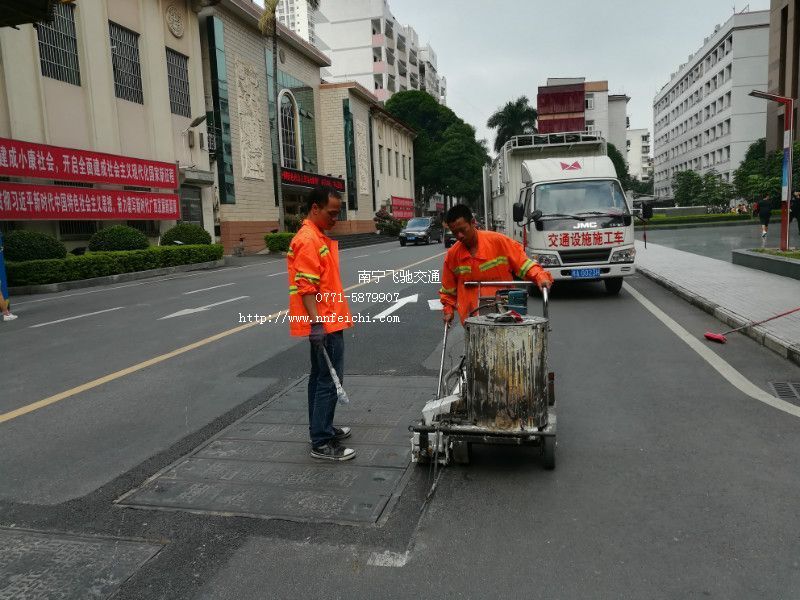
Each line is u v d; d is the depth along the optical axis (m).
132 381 6.34
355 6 75.38
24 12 12.79
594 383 5.78
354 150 45.34
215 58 27.83
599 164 11.93
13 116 17.34
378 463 4.06
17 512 3.51
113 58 21.72
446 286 4.66
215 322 9.81
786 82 43.00
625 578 2.72
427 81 96.94
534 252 11.22
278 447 4.39
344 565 2.89
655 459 3.99
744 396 5.21
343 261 22.12
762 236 23.56
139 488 3.78
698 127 80.50
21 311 12.20
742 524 3.14
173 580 2.81
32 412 5.38
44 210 17.78
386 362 6.80
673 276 13.23
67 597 2.70
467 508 3.41
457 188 60.88
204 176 26.27
